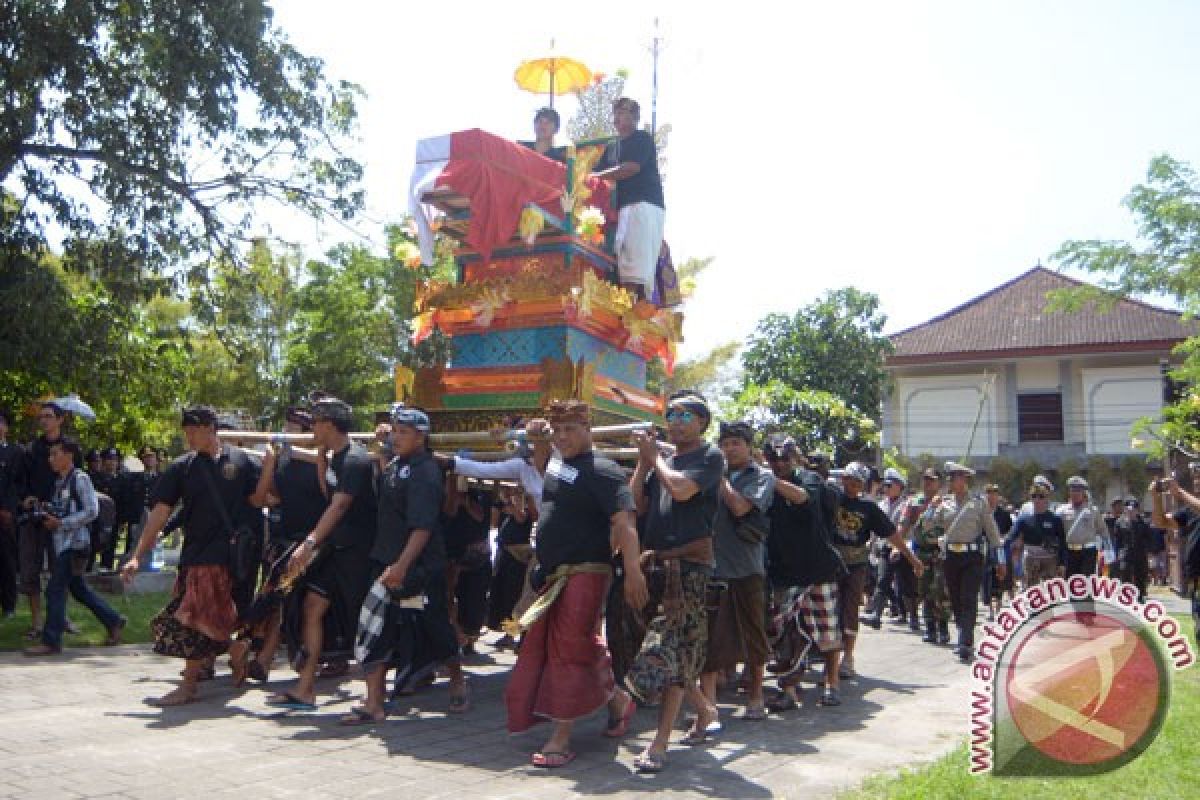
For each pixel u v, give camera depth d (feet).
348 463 20.54
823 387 102.73
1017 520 41.91
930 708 23.39
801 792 15.23
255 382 92.58
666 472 17.33
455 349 26.84
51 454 27.20
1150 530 74.02
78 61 43.57
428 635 20.18
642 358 29.60
